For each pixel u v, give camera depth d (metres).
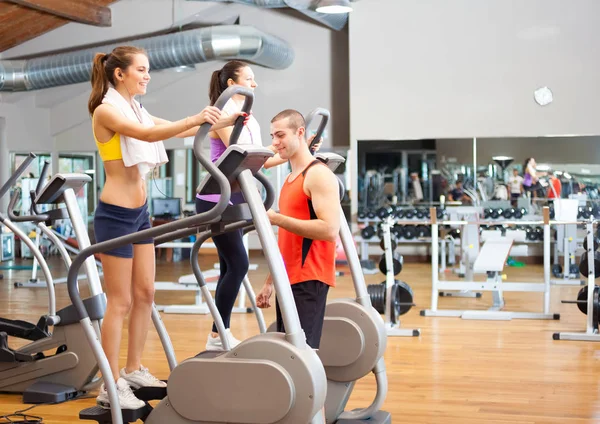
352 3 11.87
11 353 4.41
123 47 3.43
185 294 8.95
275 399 2.69
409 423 3.89
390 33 11.80
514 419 3.96
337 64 12.59
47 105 13.18
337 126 12.62
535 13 11.44
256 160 2.77
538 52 11.45
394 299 6.33
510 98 11.55
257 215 2.76
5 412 4.06
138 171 3.44
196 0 10.34
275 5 9.89
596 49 11.30
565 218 9.77
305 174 3.07
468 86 11.65
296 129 3.07
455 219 10.23
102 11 10.52
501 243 7.64
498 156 11.61
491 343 5.98
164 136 3.10
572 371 5.03
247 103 2.77
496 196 11.62
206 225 2.95
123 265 3.43
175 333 6.43
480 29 11.58
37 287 9.76
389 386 4.65
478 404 4.24
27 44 10.95
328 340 3.52
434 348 5.80
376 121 11.90
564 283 9.55
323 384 2.72
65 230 13.42
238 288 4.10
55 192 3.71
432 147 11.78
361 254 11.16
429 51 11.73
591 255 6.17
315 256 3.10
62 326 4.37
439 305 7.97
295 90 12.72
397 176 11.88
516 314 7.11
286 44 12.07
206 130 2.72
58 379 4.36
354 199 11.97
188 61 10.51
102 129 3.37
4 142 12.55
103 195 3.44
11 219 4.49
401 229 11.19
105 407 3.31
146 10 10.62
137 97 13.05
